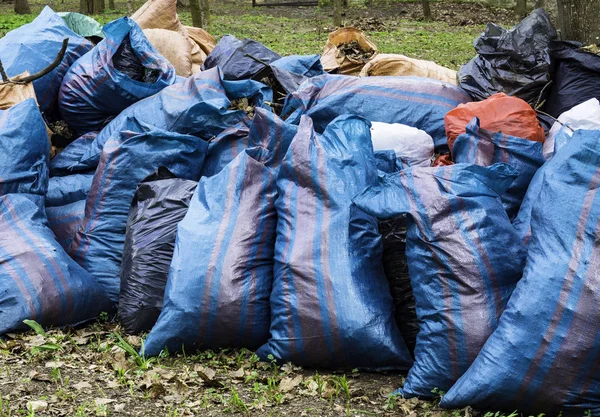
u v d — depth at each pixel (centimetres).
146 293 451
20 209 488
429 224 382
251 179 449
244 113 548
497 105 497
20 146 514
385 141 514
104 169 508
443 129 543
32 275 447
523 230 423
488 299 368
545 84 548
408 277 415
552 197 364
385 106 552
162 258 458
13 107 532
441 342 370
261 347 419
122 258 473
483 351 353
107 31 606
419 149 517
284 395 380
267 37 1783
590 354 332
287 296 405
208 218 444
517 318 347
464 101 562
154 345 420
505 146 464
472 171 398
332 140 451
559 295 340
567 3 612
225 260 423
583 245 344
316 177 426
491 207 389
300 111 557
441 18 2227
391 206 393
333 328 392
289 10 2469
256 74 640
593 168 360
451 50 1577
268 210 442
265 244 435
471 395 348
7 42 635
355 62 718
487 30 582
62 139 609
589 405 337
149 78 618
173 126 546
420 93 555
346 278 398
